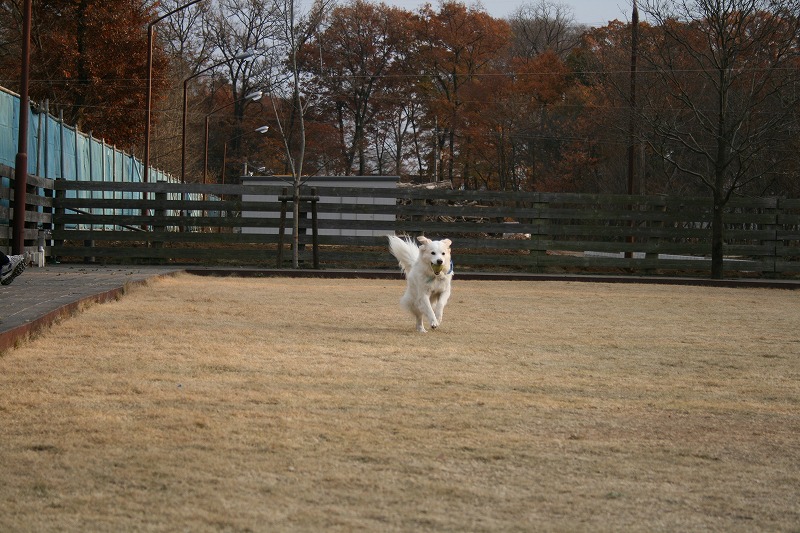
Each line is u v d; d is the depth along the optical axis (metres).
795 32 23.66
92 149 26.72
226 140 57.16
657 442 5.16
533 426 5.44
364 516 3.74
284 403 5.86
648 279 20.94
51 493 3.94
